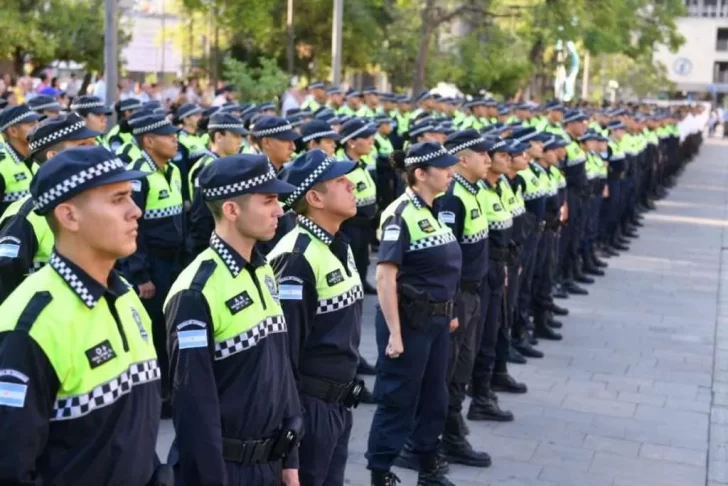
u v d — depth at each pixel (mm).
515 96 29516
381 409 5363
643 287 12711
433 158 5281
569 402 7758
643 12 35281
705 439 7020
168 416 6625
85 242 2742
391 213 5328
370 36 25828
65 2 22203
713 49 75812
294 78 22406
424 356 5266
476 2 23234
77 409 2693
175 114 10406
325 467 4270
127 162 7199
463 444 6281
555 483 6043
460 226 5980
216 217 3594
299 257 4168
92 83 21625
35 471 2648
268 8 23500
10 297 2752
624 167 15289
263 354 3525
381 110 15492
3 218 5320
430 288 5254
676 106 37000
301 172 4234
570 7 23422
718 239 17047
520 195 7867
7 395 2578
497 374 7883
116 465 2756
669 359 9234
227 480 3447
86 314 2746
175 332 3412
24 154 6332
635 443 6867
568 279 12039
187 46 28250
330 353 4246
